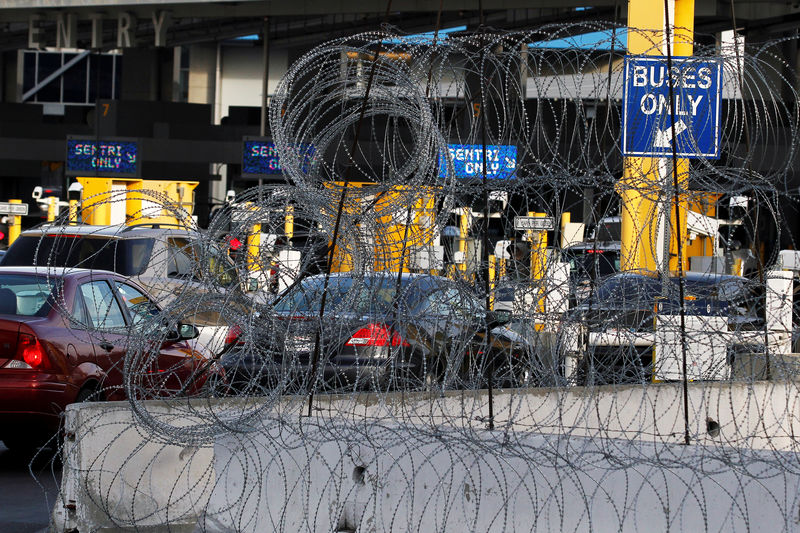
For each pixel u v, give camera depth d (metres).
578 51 21.88
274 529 19.70
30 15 143.00
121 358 29.23
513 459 17.81
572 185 21.56
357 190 20.09
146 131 153.75
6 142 152.88
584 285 22.72
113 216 105.62
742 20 109.44
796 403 26.86
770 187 22.97
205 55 194.12
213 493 20.50
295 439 19.66
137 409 19.81
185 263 39.84
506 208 22.23
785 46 109.38
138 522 20.78
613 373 24.66
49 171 170.00
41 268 29.14
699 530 16.59
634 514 16.98
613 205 24.70
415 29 138.88
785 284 28.56
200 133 148.50
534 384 24.89
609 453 17.22
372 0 130.12
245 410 20.77
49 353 27.11
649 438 25.19
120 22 141.88
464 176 21.16
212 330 31.88
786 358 28.61
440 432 18.25
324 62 19.98
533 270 23.19
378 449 18.84
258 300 21.45
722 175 22.64
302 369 22.22
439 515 18.25
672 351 25.20
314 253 21.86
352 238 20.78
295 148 19.98
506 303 23.91
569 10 121.69
